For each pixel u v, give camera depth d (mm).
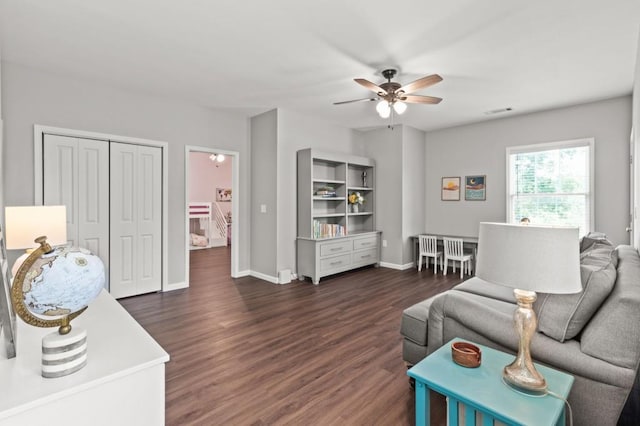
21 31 2693
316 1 2309
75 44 2916
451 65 3318
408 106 4688
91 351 1222
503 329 1693
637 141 2838
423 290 4465
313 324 3229
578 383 1439
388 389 2113
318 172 5574
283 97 4348
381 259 6145
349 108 4855
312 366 2404
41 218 2389
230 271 5719
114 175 3973
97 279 1094
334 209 5887
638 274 1643
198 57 3172
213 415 1854
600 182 4469
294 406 1939
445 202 6082
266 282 4918
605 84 3838
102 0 2289
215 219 9734
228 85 3910
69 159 3654
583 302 1481
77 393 1008
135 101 4113
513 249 1278
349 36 2775
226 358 2527
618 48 2949
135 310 3645
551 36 2752
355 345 2756
